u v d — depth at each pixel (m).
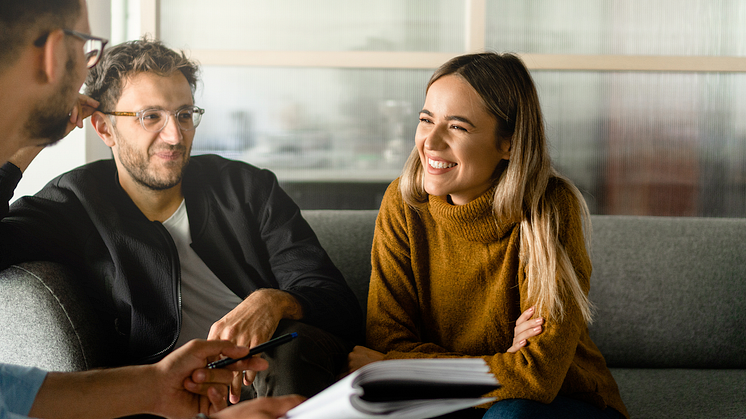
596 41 1.79
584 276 1.01
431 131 1.05
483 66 1.06
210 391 0.74
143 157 1.19
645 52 1.80
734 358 1.47
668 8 1.80
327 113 1.78
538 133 1.07
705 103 1.81
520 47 1.79
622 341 1.47
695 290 1.48
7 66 0.57
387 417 0.49
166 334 1.13
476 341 1.12
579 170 1.81
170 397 0.73
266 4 1.77
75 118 1.12
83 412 0.69
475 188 1.11
